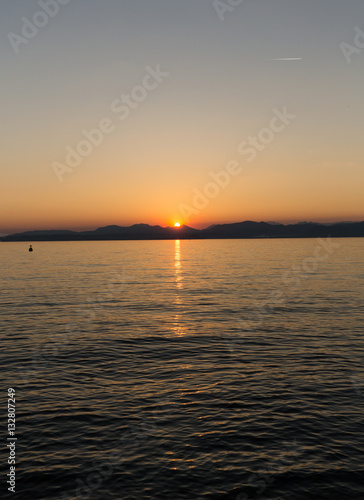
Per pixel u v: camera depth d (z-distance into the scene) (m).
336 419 13.00
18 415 13.37
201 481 9.84
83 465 10.52
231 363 18.94
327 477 9.95
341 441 11.62
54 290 46.97
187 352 20.88
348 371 17.62
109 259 121.88
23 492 9.45
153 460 10.73
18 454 11.02
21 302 37.81
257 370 17.86
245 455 10.94
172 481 9.84
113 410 13.75
